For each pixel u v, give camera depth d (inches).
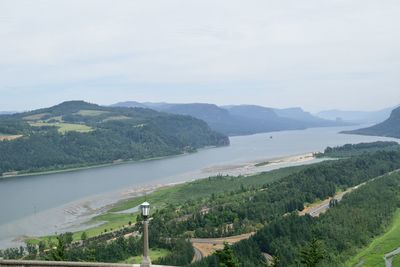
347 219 5467.5
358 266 4404.5
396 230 5511.8
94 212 7495.1
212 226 6107.3
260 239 4697.3
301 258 3230.8
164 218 6466.5
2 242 5812.0
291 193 7283.5
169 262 4439.0
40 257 4192.9
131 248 4940.9
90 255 4217.5
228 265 2529.5
